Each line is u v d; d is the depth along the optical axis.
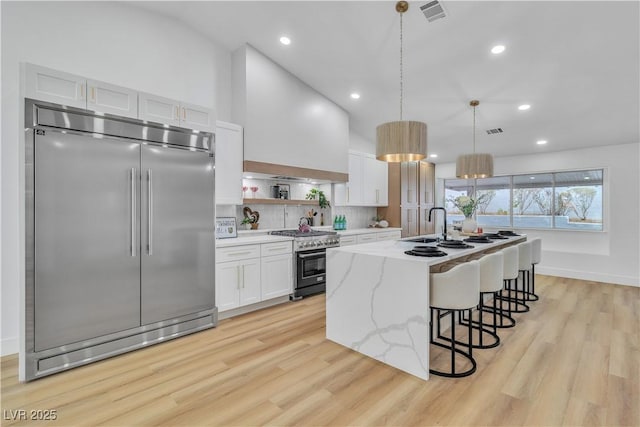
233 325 3.15
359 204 5.50
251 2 2.92
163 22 3.29
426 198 6.83
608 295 4.31
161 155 2.74
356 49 3.36
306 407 1.84
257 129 3.76
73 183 2.29
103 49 2.90
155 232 2.71
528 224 6.07
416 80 3.77
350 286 2.62
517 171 6.01
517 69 3.31
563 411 1.80
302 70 4.04
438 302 2.19
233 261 3.31
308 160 4.40
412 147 2.40
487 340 2.81
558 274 5.55
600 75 3.24
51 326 2.21
